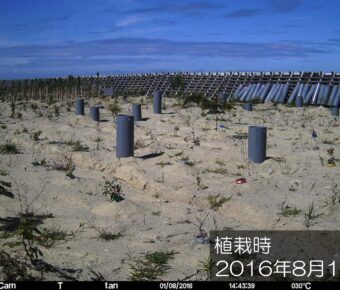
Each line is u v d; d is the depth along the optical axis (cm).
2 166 787
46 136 1114
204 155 872
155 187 662
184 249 461
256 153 830
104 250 455
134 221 543
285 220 532
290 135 1183
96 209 575
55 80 3222
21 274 374
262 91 2350
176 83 2827
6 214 545
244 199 598
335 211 565
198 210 587
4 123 1400
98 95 2827
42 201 598
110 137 1095
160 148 941
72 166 794
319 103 2105
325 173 766
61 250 450
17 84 3067
